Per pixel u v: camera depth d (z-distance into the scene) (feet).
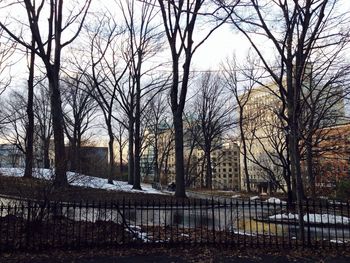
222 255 30.37
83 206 38.42
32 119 99.60
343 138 99.55
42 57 71.20
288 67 37.32
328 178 104.58
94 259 28.53
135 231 36.37
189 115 193.36
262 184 174.70
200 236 37.47
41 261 27.71
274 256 30.40
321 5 38.17
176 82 87.97
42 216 31.78
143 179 247.09
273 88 136.98
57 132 70.08
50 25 72.74
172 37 86.69
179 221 54.80
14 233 30.91
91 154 190.90
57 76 73.92
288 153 70.79
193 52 86.63
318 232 47.32
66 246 30.71
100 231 34.60
